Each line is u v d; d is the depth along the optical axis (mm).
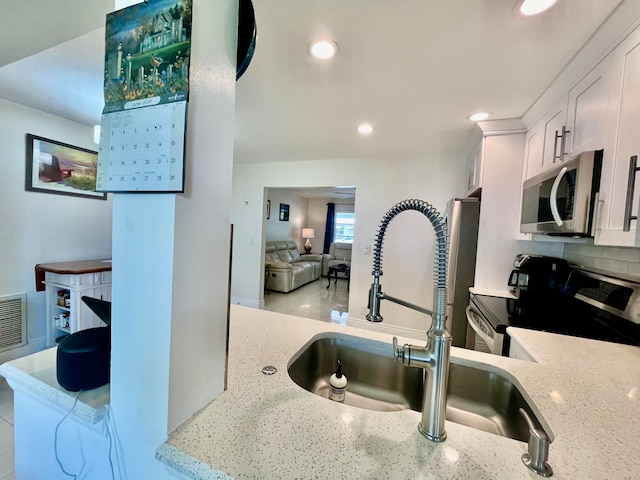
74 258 2816
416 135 2703
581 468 559
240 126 2617
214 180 682
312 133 2771
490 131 2256
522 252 2230
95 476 753
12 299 2400
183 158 584
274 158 3934
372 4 1135
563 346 1187
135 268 641
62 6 971
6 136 2324
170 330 603
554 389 860
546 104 1802
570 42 1285
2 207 2332
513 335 1357
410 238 3465
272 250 6418
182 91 583
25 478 911
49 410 836
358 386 1188
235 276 4543
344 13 1187
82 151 2838
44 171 2564
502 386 983
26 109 2424
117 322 680
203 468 539
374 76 1675
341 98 1980
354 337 1209
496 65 1509
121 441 694
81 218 2861
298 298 5195
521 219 2043
